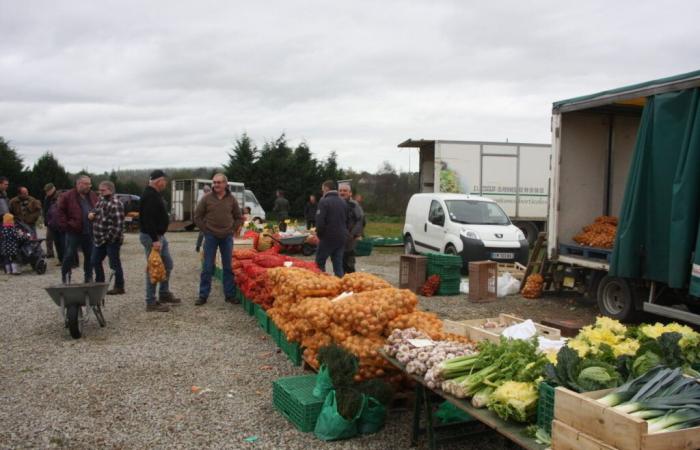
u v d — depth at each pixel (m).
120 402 5.10
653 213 7.73
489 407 3.46
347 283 6.03
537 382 3.34
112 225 9.60
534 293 10.91
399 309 5.18
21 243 12.84
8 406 4.98
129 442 4.31
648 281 8.22
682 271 7.06
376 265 15.73
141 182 50.97
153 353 6.59
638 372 3.35
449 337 4.81
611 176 10.88
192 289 10.95
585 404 2.84
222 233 9.27
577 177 10.60
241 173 44.19
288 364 6.21
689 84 7.19
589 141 10.67
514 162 20.31
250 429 4.56
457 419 4.52
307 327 5.66
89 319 8.22
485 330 5.28
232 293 9.50
